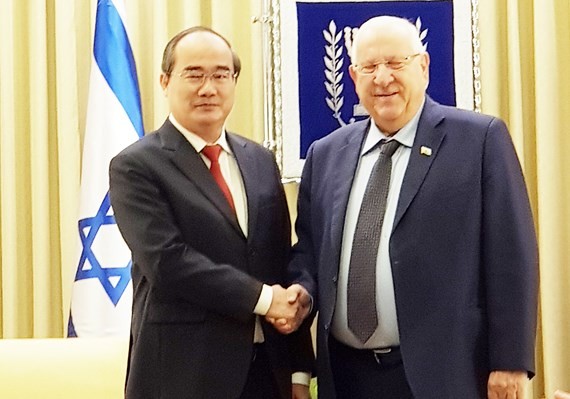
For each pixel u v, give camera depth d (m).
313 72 3.79
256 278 2.53
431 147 2.51
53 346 3.10
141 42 3.95
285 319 2.42
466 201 2.44
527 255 2.40
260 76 3.85
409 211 2.46
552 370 3.70
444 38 3.76
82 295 3.57
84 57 3.97
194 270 2.40
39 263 3.83
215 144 2.60
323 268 2.59
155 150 2.53
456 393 2.38
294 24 3.79
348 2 3.79
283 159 3.77
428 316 2.41
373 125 2.68
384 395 2.50
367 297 2.49
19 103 3.94
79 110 3.96
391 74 2.54
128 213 2.47
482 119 2.53
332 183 2.66
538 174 3.76
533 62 3.87
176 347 2.44
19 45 3.94
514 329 2.37
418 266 2.43
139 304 2.52
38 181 3.85
